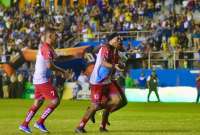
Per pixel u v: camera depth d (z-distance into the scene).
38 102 21.44
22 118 32.22
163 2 72.00
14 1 80.31
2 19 78.19
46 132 21.34
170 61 61.47
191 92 57.53
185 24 65.88
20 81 66.00
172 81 58.88
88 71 62.78
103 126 21.91
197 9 69.50
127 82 60.38
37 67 21.23
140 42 66.69
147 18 70.69
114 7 73.56
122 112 39.34
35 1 79.12
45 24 73.94
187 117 33.38
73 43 69.38
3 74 67.19
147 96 59.19
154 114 36.81
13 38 73.94
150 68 61.41
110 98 21.42
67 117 33.47
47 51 20.83
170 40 63.78
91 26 71.56
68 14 74.94
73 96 62.38
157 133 20.91
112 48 21.12
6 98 65.75
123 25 69.69
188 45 63.31
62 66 65.50
